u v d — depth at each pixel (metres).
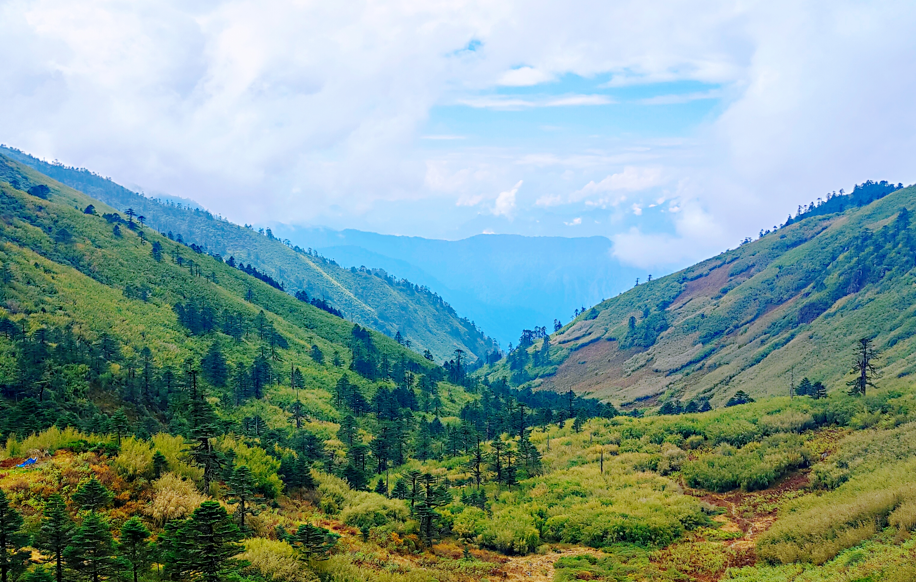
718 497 44.75
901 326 123.56
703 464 49.34
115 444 33.28
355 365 131.50
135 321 104.19
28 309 85.44
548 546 37.00
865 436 45.62
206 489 32.19
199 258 182.00
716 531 37.28
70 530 18.42
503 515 42.25
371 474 62.75
